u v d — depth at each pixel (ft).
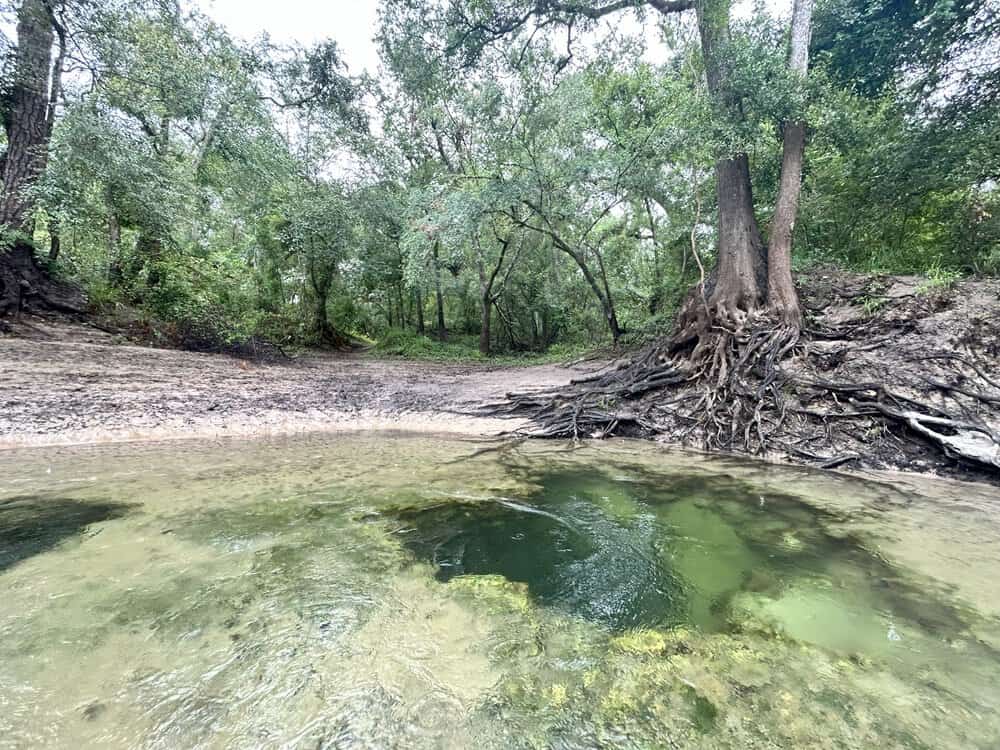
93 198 32.19
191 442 18.75
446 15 39.60
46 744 4.54
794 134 26.17
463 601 7.73
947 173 26.78
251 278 51.52
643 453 18.80
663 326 41.32
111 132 30.73
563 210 41.65
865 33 29.30
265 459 16.48
